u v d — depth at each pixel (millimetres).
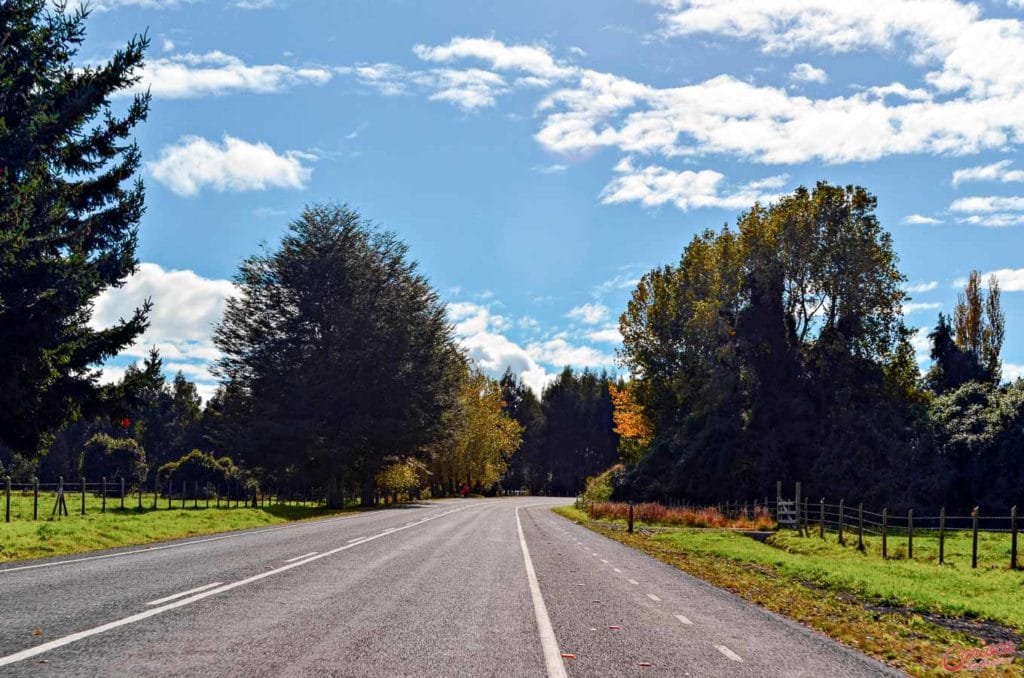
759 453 56531
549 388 180375
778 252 59562
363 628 8867
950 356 64812
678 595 13625
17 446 27484
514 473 158875
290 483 63281
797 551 28641
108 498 46656
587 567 17688
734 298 62250
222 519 31562
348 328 58438
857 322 58250
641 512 44188
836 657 8688
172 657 7145
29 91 25594
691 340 64688
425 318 65125
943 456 49094
